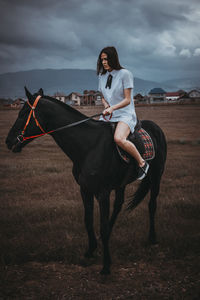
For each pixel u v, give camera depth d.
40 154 11.68
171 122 26.52
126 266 3.55
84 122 3.45
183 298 2.90
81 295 2.99
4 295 3.02
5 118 34.56
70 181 7.28
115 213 4.10
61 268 3.54
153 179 4.25
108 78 3.54
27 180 7.52
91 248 3.68
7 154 11.72
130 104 3.57
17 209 5.40
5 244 4.04
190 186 6.73
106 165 3.35
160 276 3.32
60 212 5.20
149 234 4.17
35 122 3.27
